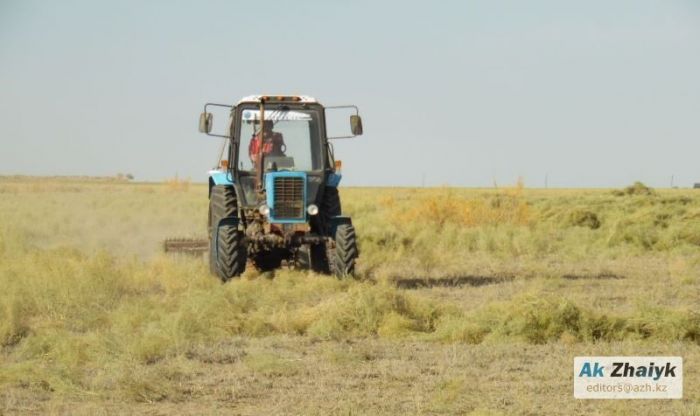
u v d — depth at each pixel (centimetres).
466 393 1345
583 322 1756
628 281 2653
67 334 1672
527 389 1372
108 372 1454
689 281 2608
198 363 1523
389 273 2748
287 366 1491
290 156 2616
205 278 2445
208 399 1324
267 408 1273
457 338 1733
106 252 2716
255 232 2567
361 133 2625
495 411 1221
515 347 1662
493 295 2328
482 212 4572
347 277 2458
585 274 2842
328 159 2644
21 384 1407
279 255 2681
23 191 10138
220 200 2605
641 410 1273
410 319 1850
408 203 5841
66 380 1380
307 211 2567
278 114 2611
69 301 2020
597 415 1244
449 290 2436
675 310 1820
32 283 2084
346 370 1491
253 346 1672
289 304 2138
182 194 9138
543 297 1816
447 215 4591
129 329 1727
